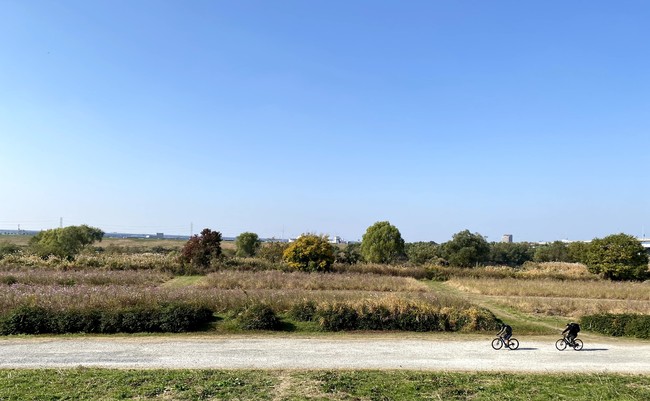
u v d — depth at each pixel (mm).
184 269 41031
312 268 41844
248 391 11539
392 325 20594
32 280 30547
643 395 11891
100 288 25297
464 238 57469
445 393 11711
